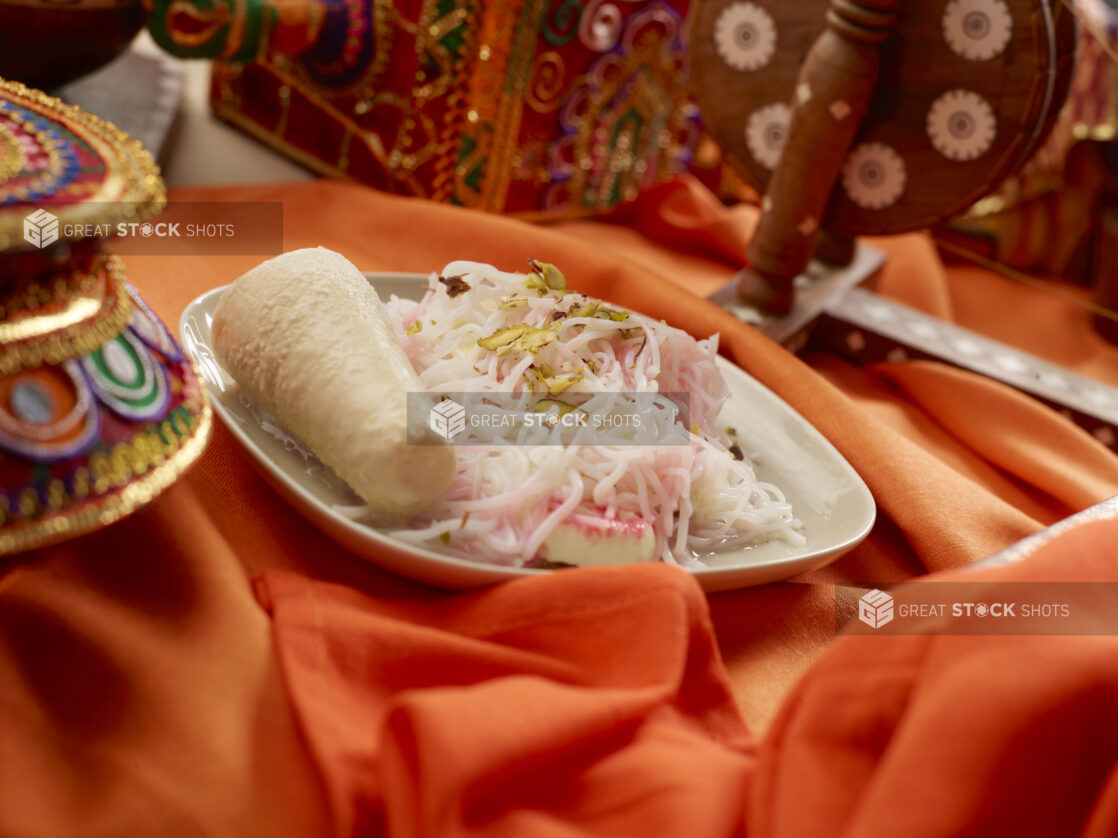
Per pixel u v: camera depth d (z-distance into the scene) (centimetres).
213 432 56
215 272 76
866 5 75
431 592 50
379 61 98
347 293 51
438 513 50
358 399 47
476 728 36
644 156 117
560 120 106
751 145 91
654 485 52
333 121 104
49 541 39
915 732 37
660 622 44
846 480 62
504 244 86
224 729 39
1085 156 96
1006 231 105
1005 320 108
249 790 38
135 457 42
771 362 75
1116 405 84
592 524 49
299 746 40
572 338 58
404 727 37
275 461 52
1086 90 92
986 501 64
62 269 41
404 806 35
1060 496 71
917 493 63
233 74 109
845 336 91
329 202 94
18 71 81
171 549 46
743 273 91
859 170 84
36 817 34
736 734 44
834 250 99
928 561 61
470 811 36
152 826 36
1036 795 37
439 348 56
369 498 48
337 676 43
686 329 79
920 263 108
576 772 39
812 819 37
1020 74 76
